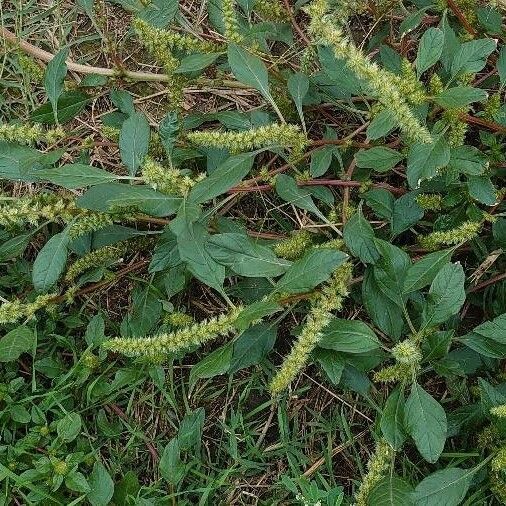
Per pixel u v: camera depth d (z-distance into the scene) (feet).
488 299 2.11
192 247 1.77
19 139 1.83
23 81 2.46
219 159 2.10
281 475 2.11
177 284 2.06
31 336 2.03
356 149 2.13
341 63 1.92
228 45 1.82
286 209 2.28
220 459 2.16
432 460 1.68
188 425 2.09
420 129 1.59
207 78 2.39
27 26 2.54
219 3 2.06
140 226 2.27
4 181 2.42
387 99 1.58
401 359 1.66
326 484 2.03
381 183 2.15
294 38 2.42
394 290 1.82
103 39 2.30
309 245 2.02
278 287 1.69
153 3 2.04
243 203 2.31
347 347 1.77
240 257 1.74
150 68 2.49
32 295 2.20
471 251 2.16
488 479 1.95
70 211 1.85
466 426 1.92
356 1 2.19
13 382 2.10
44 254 1.84
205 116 2.17
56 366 2.15
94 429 2.18
